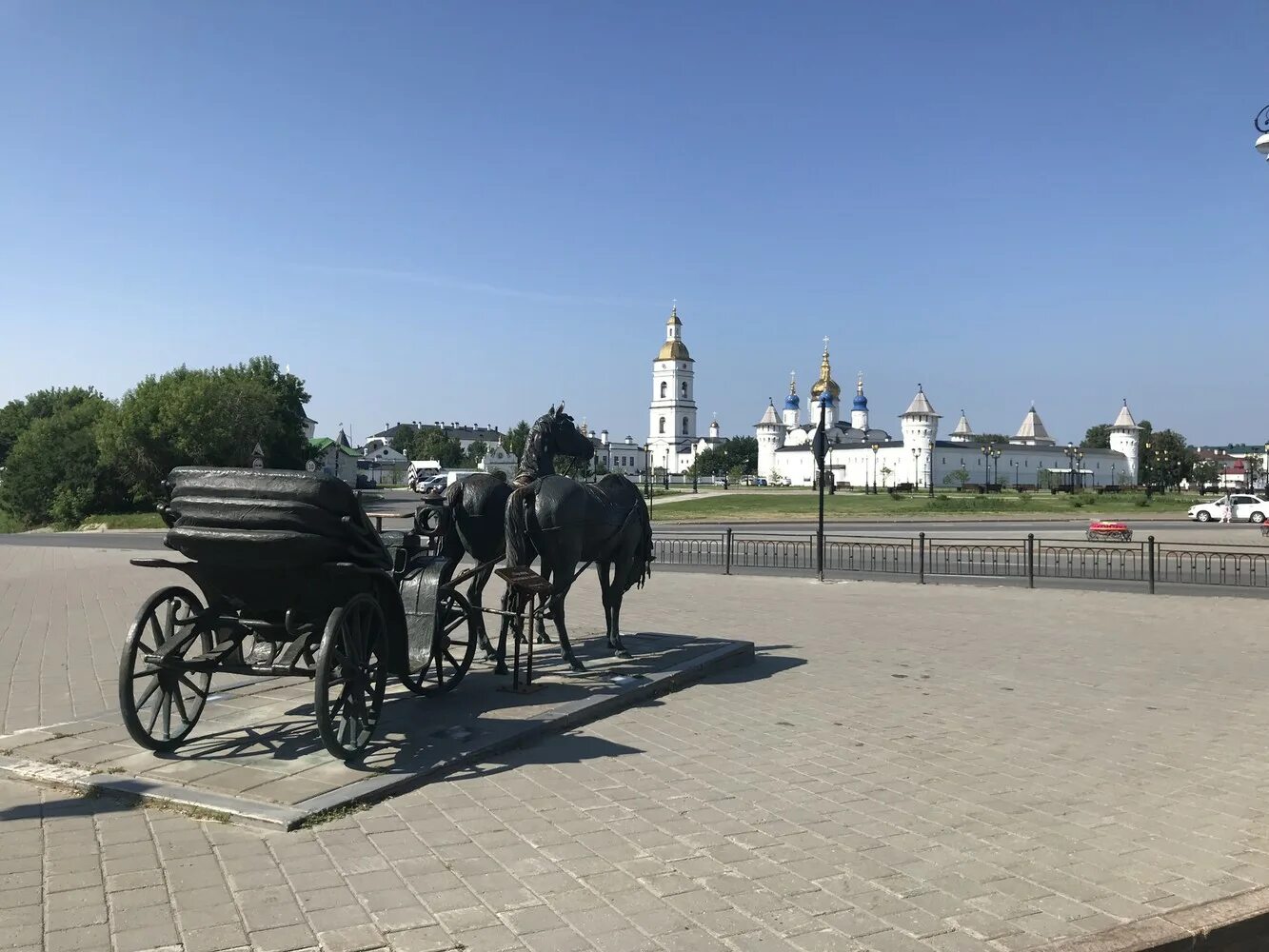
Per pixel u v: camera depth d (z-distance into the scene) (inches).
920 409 4488.2
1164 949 165.5
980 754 285.0
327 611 268.1
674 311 6402.6
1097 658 448.8
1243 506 1923.0
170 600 275.9
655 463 6397.6
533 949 158.1
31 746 269.3
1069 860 202.1
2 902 173.3
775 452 5669.3
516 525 363.9
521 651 434.6
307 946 158.1
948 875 192.7
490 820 220.2
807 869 194.2
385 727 293.3
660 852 201.9
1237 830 221.5
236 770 246.8
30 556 1108.5
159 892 178.4
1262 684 388.8
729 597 693.9
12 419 3885.3
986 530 1636.3
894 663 435.2
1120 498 3088.1
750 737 301.9
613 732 306.2
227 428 2377.0
